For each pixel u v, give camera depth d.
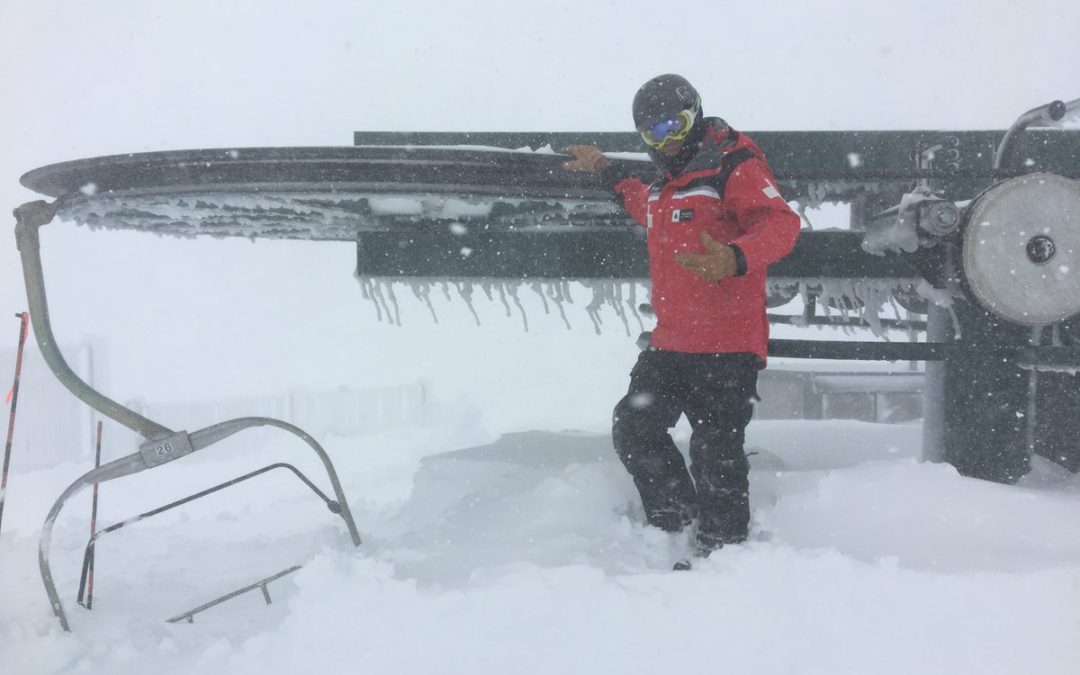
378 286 4.50
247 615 2.68
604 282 4.27
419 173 3.18
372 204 3.77
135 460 2.77
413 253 4.44
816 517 3.13
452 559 2.92
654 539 3.07
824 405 8.37
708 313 2.94
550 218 4.02
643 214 3.30
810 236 3.97
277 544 3.57
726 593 2.38
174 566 3.36
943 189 4.11
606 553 2.90
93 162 3.12
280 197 3.36
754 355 2.97
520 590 2.38
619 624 2.28
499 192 3.37
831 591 2.37
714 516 2.88
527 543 3.08
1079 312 3.29
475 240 4.37
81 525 5.25
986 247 3.27
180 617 2.67
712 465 2.89
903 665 2.15
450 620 2.32
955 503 3.07
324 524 4.21
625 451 3.03
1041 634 2.22
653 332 3.16
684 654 2.19
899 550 2.78
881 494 3.17
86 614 2.73
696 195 2.92
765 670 2.14
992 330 3.86
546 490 3.52
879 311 4.20
